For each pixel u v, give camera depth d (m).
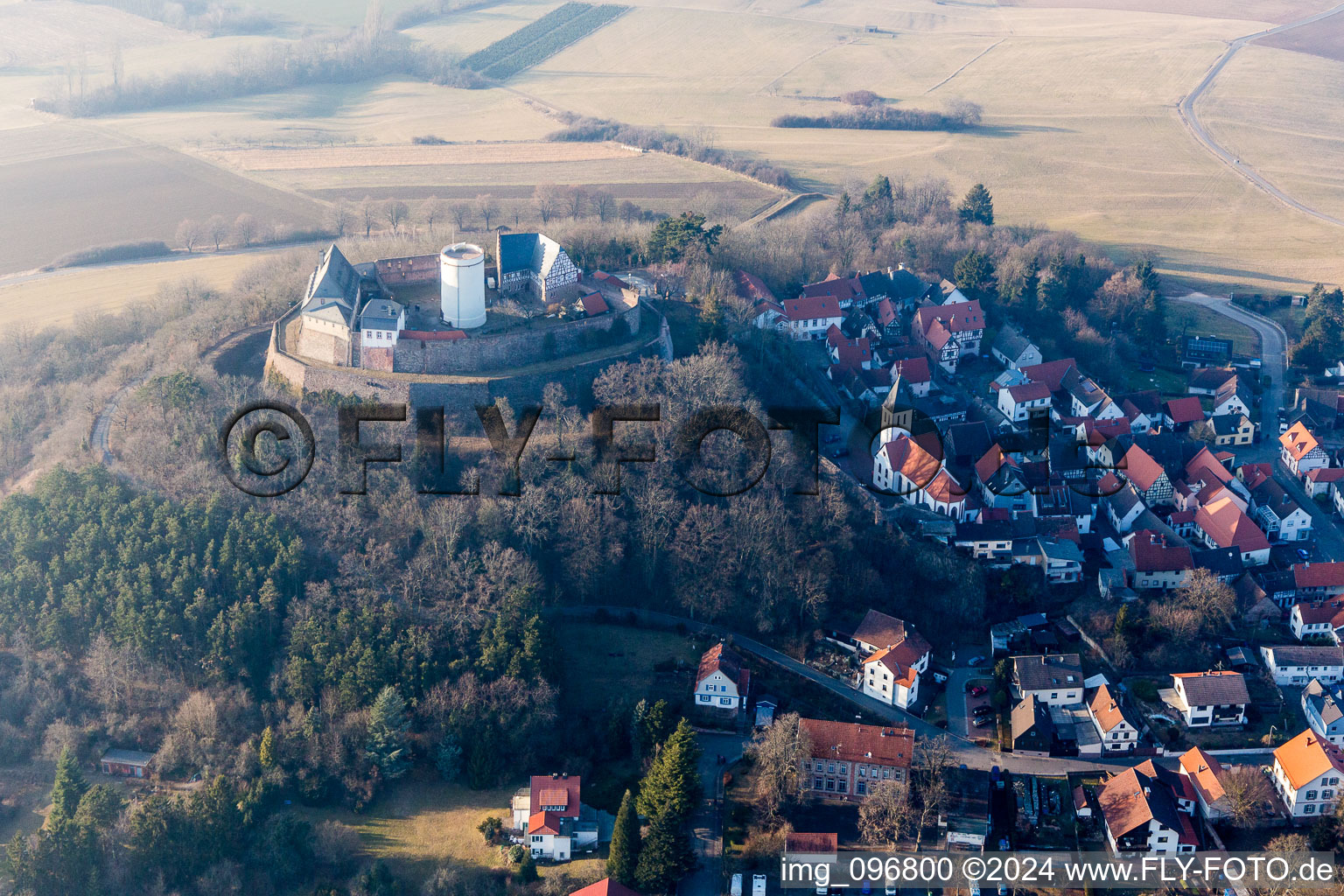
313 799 196.62
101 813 185.88
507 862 183.25
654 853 175.50
